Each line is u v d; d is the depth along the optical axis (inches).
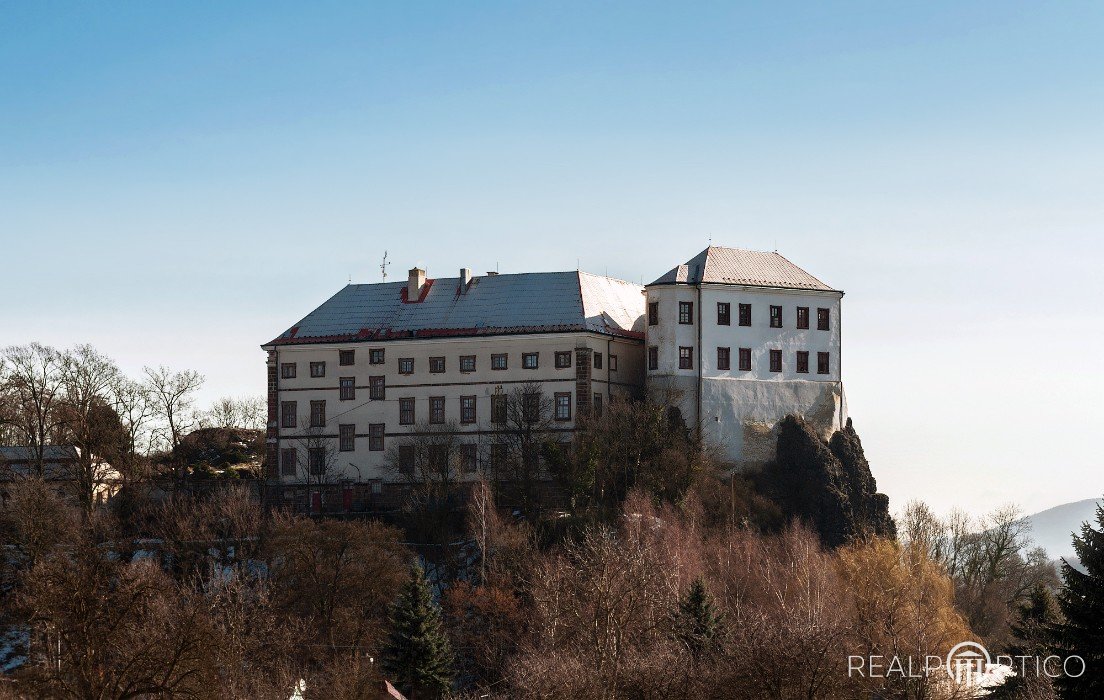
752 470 5615.2
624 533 4596.5
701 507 5088.6
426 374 5644.7
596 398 5536.4
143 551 4731.8
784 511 5492.1
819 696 2871.6
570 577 3587.6
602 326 5629.9
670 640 3361.2
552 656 3132.4
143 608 2753.4
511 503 5226.4
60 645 2694.4
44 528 4269.2
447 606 4345.5
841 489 5585.6
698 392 5575.8
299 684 3213.6
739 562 4488.2
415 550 4970.5
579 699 2891.2
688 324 5634.8
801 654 2918.3
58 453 5541.3
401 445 5629.9
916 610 3786.9
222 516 4889.3
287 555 4343.0
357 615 4185.5
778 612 3703.3
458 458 5516.7
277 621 4067.4
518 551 4552.2
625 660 3041.3
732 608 4047.7
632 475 5255.9
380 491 5600.4
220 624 3351.4
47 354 5634.8
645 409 5329.7
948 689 3282.5
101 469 5561.0
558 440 5433.1
